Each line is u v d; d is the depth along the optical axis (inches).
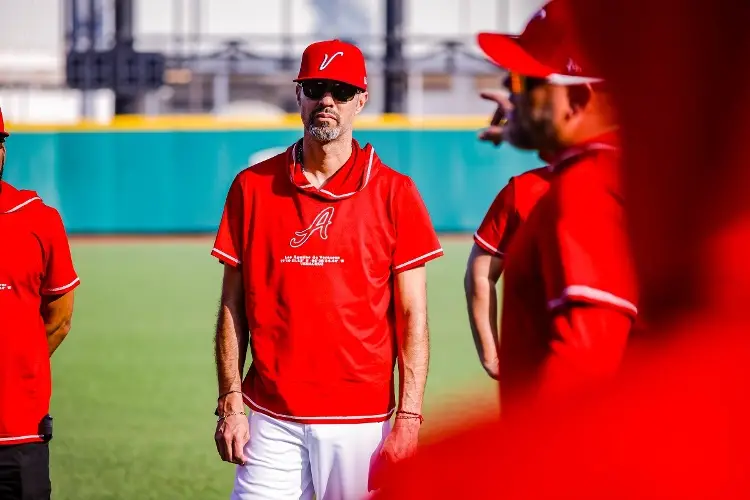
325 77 236.7
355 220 241.4
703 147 75.6
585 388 80.3
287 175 245.1
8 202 256.8
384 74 1678.2
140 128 1448.1
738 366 73.7
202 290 970.7
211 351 681.6
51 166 1446.9
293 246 241.6
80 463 424.8
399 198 243.8
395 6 1669.5
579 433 74.2
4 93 1800.0
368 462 241.8
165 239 1422.2
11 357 255.1
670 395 74.0
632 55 76.0
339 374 240.4
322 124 238.8
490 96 236.2
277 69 1854.1
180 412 514.3
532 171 240.2
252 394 250.1
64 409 522.6
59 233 263.6
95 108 1904.5
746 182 74.9
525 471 73.6
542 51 130.1
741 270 75.7
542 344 141.3
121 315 833.5
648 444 72.3
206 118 1450.5
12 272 254.5
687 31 73.5
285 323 241.4
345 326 239.8
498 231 241.3
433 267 1125.7
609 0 76.4
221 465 420.2
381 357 243.9
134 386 576.1
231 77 1936.5
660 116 76.1
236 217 249.3
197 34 1769.2
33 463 259.9
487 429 76.0
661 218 79.3
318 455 242.1
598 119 126.5
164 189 1456.7
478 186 1451.8
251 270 245.3
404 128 1440.7
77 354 673.0
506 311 147.3
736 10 72.1
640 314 85.0
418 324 244.2
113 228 1457.9
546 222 126.5
